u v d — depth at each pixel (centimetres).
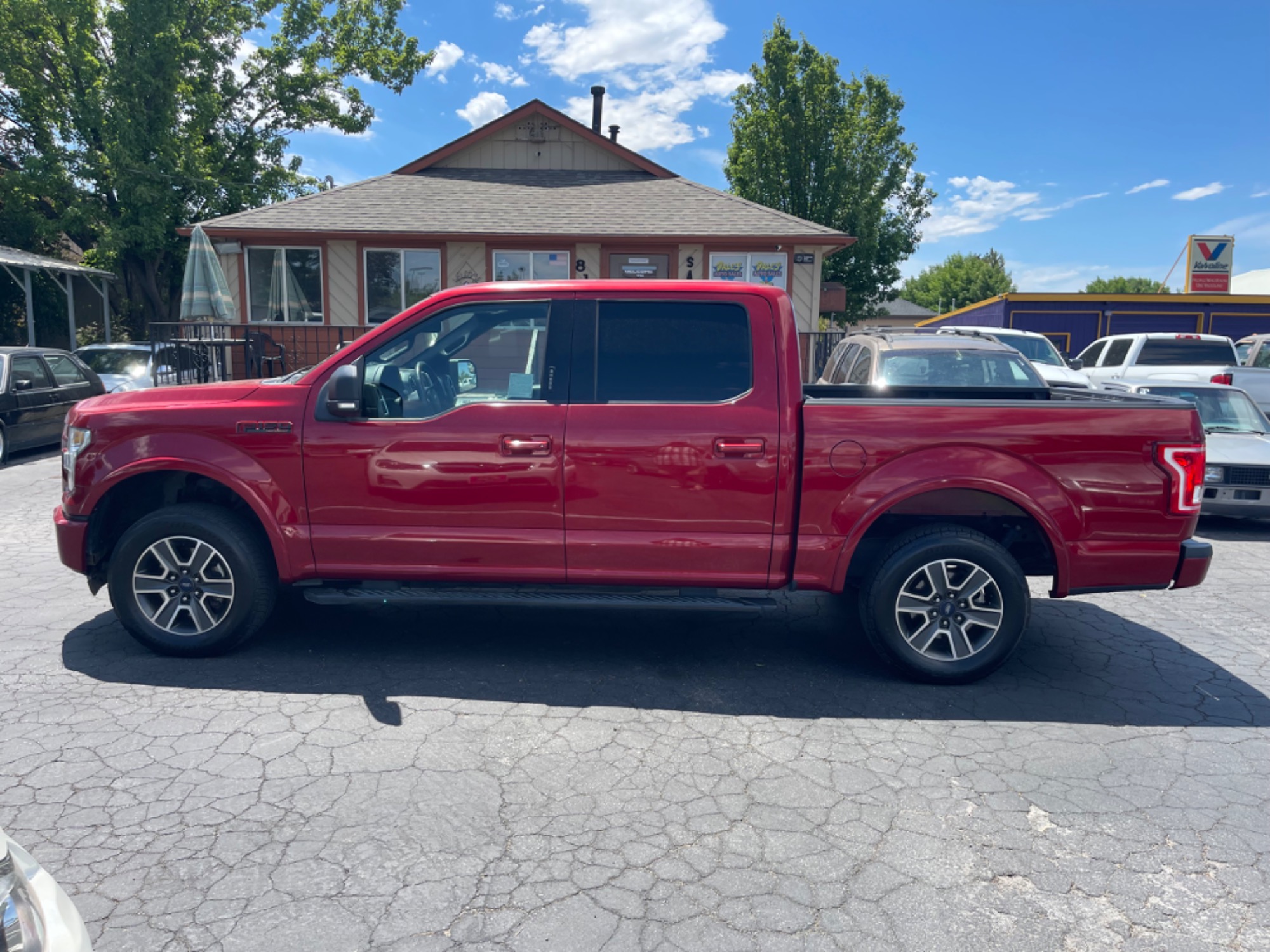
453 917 263
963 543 441
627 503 445
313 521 455
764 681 460
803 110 2841
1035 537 479
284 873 283
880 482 438
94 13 2305
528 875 285
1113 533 441
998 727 407
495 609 578
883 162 3014
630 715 412
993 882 286
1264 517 884
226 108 2608
